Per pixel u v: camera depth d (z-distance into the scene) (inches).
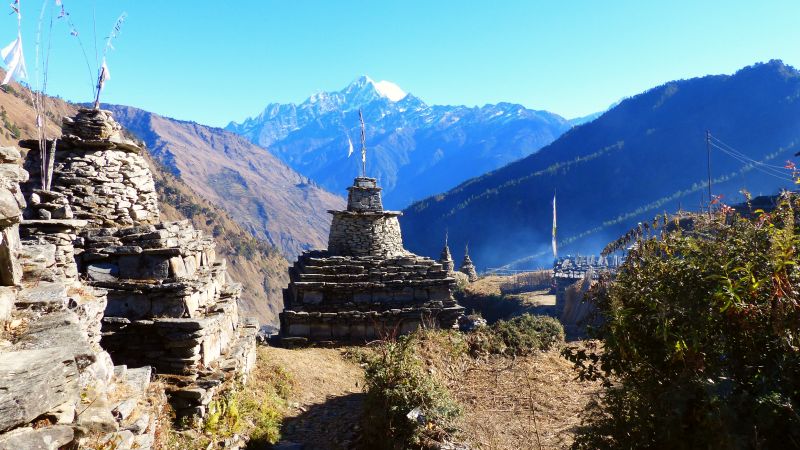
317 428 419.5
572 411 429.7
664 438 197.5
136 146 398.6
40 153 360.8
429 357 544.4
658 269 218.5
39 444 132.3
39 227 282.8
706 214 238.1
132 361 333.4
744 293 185.2
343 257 797.9
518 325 680.4
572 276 1526.8
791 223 186.2
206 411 322.7
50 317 188.7
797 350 167.5
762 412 164.1
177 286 343.0
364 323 743.7
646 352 216.5
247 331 487.5
